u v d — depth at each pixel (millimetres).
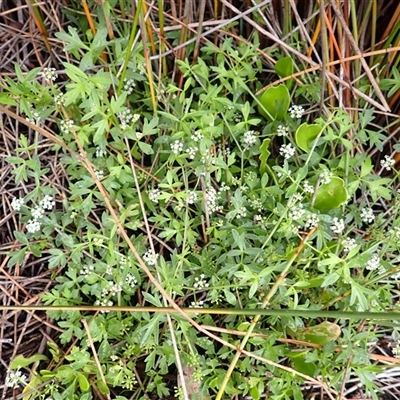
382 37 338
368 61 344
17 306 267
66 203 304
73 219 307
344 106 334
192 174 329
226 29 334
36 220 297
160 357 305
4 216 338
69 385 294
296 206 289
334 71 332
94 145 333
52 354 312
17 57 353
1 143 342
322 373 279
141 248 300
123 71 275
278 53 342
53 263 290
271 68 345
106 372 300
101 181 299
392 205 324
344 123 293
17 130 340
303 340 292
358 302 281
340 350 286
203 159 288
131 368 296
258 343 280
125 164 312
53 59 347
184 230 296
